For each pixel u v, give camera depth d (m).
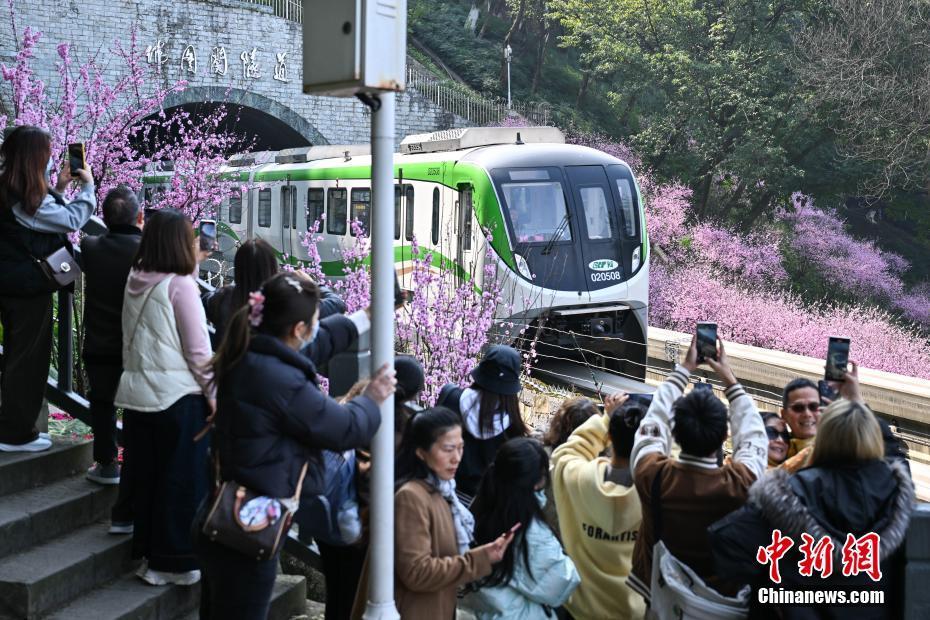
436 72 39.44
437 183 15.52
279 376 3.32
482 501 4.04
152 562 4.59
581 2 34.56
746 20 31.17
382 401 3.46
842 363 4.37
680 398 3.89
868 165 32.19
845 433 3.40
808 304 30.61
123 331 4.54
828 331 24.17
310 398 3.32
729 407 4.15
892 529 3.40
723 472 3.84
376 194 3.42
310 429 3.30
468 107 35.19
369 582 3.49
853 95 28.81
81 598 4.49
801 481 3.41
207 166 14.68
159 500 4.54
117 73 28.28
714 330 4.20
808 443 4.66
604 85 42.44
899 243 39.91
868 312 27.67
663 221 28.86
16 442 5.14
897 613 3.66
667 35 32.09
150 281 4.42
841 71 28.86
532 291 14.04
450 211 15.16
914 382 11.09
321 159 20.67
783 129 31.02
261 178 22.33
